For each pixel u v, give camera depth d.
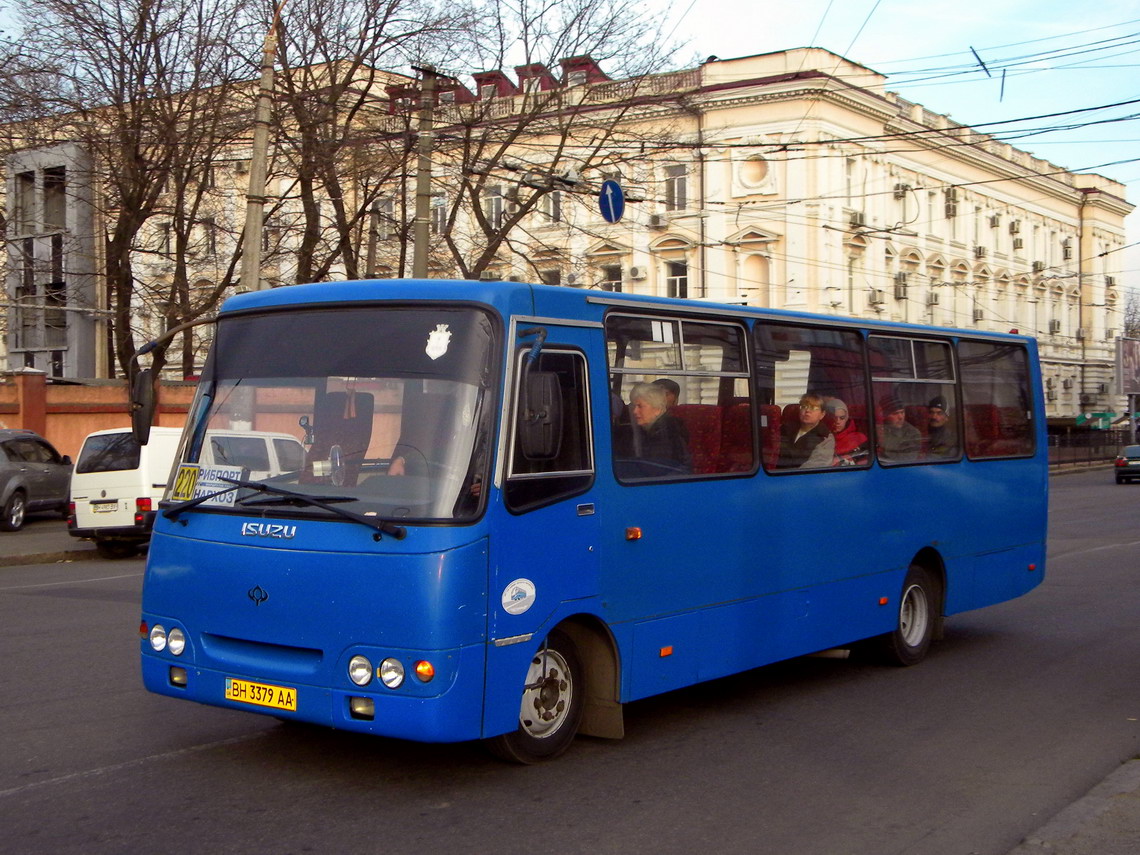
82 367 34.38
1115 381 57.66
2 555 17.72
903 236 42.62
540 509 5.98
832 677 9.14
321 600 5.63
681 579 7.04
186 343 28.83
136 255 33.06
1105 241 61.28
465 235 30.06
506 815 5.58
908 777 6.38
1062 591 13.82
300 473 5.95
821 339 8.59
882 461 9.17
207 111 25.08
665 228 37.94
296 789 5.92
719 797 5.96
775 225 37.41
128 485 17.84
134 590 13.84
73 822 5.38
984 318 49.28
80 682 8.30
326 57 25.75
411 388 5.85
